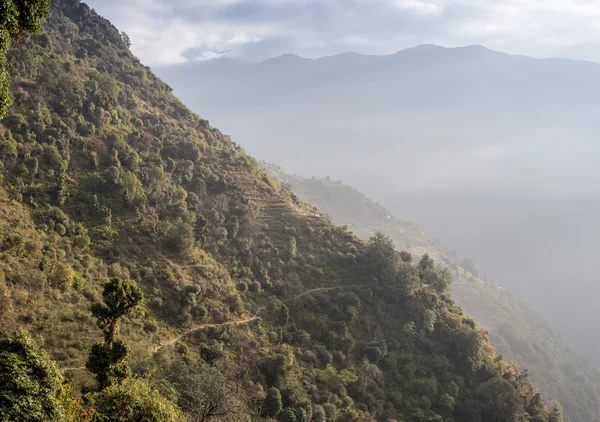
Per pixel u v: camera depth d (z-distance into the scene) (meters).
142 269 58.38
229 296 63.19
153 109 109.25
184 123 113.94
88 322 43.97
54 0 122.75
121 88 103.81
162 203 73.06
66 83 81.75
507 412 59.41
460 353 68.62
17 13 17.52
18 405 14.98
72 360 38.03
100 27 131.38
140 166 78.88
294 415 46.44
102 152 74.69
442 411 59.19
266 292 69.75
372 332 69.19
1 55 16.72
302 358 58.25
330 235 91.06
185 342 51.06
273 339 59.03
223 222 80.06
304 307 68.88
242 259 74.19
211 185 90.75
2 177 54.94
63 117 75.38
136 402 20.98
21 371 16.02
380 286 77.81
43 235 53.03
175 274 60.47
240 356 52.00
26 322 40.31
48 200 59.44
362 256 84.62
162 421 21.11
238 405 33.53
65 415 16.80
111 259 57.19
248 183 101.06
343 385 56.41
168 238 65.94
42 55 85.75
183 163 89.62
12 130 64.62
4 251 46.44
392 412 55.97
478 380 66.75
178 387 37.28
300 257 80.94
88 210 62.72
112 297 27.39
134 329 47.78
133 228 64.31
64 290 47.12
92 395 21.70
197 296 58.69
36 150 64.31
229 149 115.88
